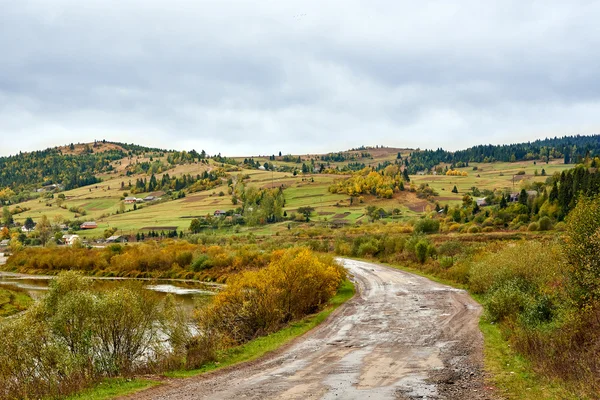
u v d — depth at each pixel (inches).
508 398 445.7
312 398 468.4
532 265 1118.4
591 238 662.5
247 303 1031.0
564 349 570.9
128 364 723.4
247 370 635.5
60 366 635.5
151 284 2516.0
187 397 491.8
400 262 2480.3
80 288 885.2
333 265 1691.7
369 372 586.9
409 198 7795.3
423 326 939.3
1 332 668.7
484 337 795.4
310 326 995.9
